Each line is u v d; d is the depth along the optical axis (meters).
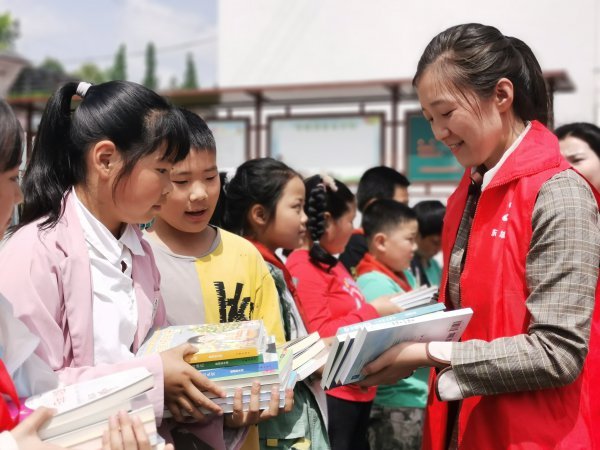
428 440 2.01
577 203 1.73
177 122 1.71
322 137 7.20
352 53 10.80
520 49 1.93
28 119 7.14
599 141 3.14
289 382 1.79
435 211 4.13
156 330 1.84
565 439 1.72
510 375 1.70
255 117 7.39
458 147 1.89
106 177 1.65
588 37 9.45
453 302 2.02
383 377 1.87
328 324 2.71
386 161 7.25
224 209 2.77
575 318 1.67
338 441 2.80
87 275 1.62
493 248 1.81
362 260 3.56
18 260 1.57
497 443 1.78
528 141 1.84
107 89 1.69
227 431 1.81
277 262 2.50
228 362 1.67
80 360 1.58
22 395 1.47
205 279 2.14
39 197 1.68
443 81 1.83
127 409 1.43
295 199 2.75
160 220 2.20
